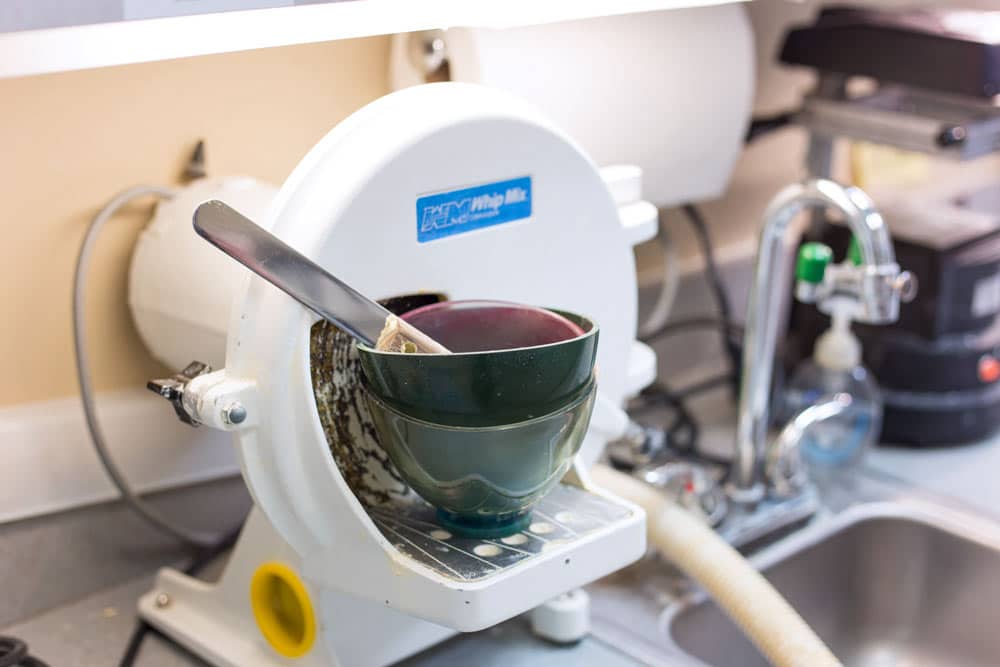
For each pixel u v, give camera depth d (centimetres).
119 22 65
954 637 118
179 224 90
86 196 93
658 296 133
